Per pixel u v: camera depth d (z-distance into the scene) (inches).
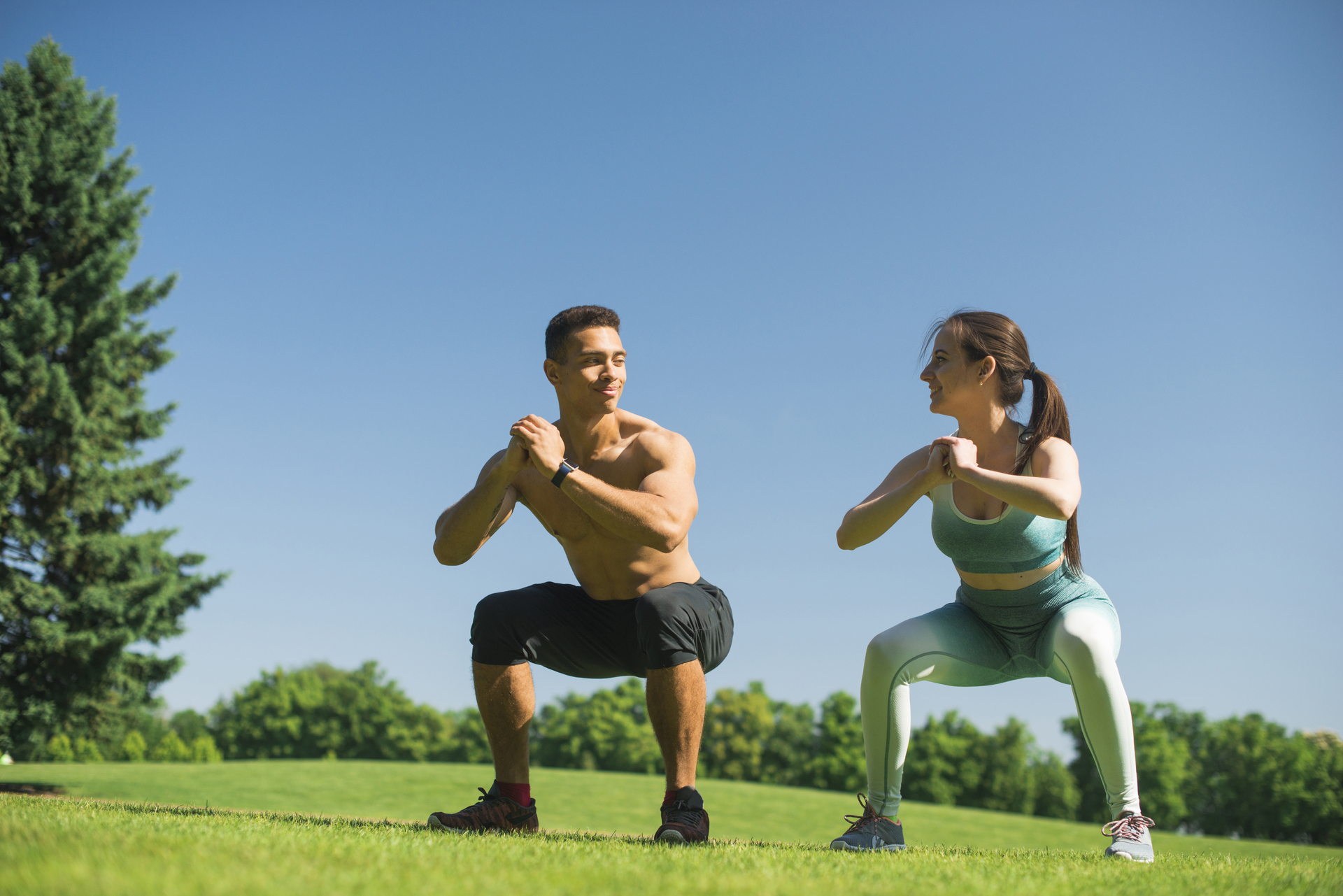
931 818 1067.9
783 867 78.4
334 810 713.0
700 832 112.7
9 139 669.9
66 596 602.5
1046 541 122.6
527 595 129.6
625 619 131.4
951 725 2278.5
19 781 697.6
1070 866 92.4
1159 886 75.2
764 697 2578.7
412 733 2731.3
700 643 121.6
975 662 131.0
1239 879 82.0
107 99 716.7
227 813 129.5
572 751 2460.6
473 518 128.0
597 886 60.9
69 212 666.2
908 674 124.4
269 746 2672.2
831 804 1109.1
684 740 117.4
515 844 91.9
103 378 653.3
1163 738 2209.6
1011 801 2146.9
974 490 128.2
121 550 616.1
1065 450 124.6
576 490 120.0
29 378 621.6
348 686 2773.1
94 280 652.7
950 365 130.4
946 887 69.1
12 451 612.4
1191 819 2213.3
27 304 631.8
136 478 662.5
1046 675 133.5
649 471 132.6
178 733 2667.3
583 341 131.9
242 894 50.6
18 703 595.5
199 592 643.5
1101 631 118.4
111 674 601.0
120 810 111.3
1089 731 119.0
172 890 49.7
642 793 1031.0
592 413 133.3
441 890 56.1
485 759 2706.7
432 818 119.5
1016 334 131.4
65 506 625.3
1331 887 77.4
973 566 126.3
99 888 49.4
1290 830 2134.6
